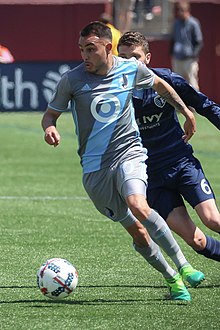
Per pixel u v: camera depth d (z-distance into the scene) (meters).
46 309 22.61
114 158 23.30
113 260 29.14
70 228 34.94
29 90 87.00
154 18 99.75
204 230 35.03
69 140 68.50
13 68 86.50
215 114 25.38
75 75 23.22
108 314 22.12
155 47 99.12
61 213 38.44
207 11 97.75
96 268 27.92
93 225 35.69
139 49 24.92
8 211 38.75
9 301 23.52
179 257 23.81
